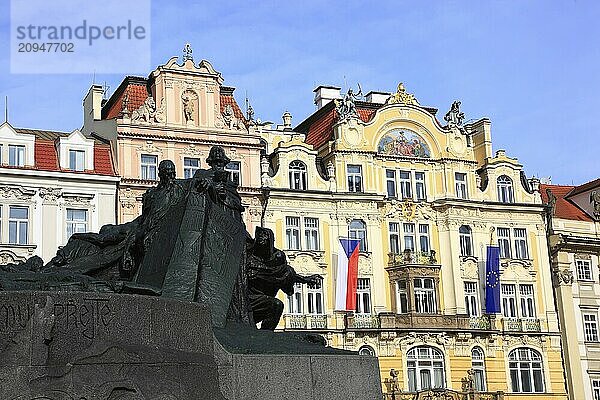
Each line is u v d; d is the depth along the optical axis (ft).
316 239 150.00
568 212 177.06
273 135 165.27
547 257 165.58
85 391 29.32
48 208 133.69
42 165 135.33
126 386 29.91
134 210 139.13
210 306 37.60
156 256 40.06
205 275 38.55
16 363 28.91
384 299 152.05
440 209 159.84
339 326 146.72
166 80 146.10
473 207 161.17
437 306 154.81
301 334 39.70
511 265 161.89
